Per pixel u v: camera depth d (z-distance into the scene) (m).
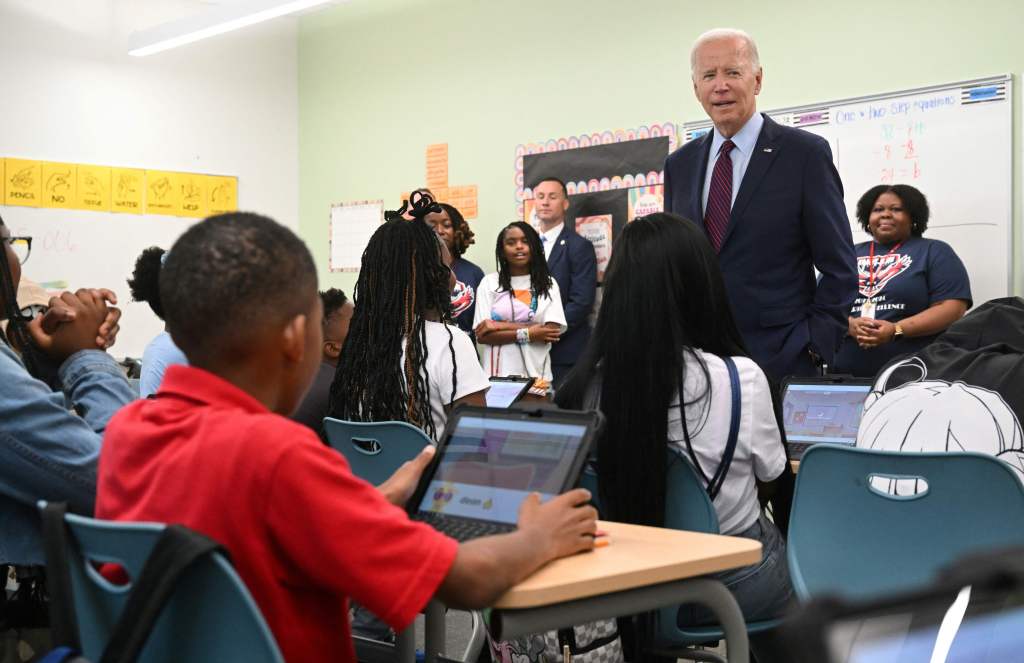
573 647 1.83
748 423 1.93
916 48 4.91
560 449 1.40
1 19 6.69
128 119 7.25
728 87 3.26
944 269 4.54
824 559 1.95
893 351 4.53
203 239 1.19
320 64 7.92
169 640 1.04
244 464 1.08
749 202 3.21
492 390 3.20
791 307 3.22
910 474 1.84
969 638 0.33
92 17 7.08
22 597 1.65
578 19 6.31
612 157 6.15
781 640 0.34
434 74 7.14
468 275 6.20
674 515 1.92
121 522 1.05
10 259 1.77
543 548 1.22
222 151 7.71
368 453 2.20
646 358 1.89
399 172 7.39
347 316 3.24
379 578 1.08
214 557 0.97
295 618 1.13
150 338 7.36
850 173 5.14
